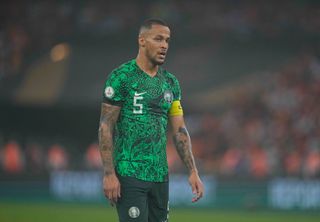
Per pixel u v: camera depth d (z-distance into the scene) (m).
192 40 94.88
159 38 22.19
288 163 75.06
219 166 77.94
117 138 22.23
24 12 99.12
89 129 93.38
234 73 89.88
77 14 99.25
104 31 96.19
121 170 21.92
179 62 90.94
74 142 93.12
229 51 92.62
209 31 96.12
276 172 70.69
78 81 88.25
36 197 74.12
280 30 96.00
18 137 91.88
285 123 82.75
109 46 93.94
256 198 69.19
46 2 100.62
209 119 85.19
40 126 92.94
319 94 86.44
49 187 74.06
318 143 78.44
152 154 22.08
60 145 89.62
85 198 73.62
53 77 89.06
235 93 86.88
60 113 92.81
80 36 95.81
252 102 86.12
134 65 22.38
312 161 73.50
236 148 80.00
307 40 94.31
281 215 64.62
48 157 81.06
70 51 93.31
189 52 92.75
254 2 100.69
